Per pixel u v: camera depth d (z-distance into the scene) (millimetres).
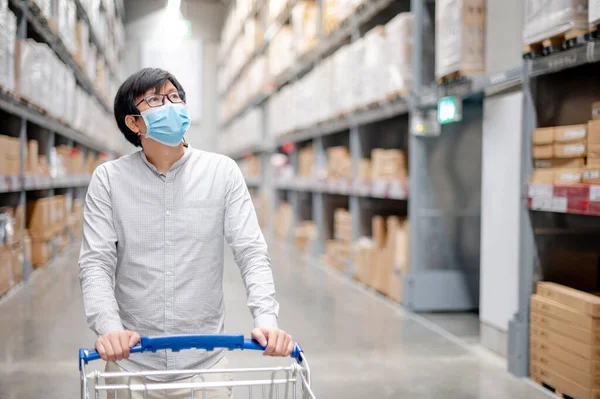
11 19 4406
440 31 4289
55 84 6086
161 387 1334
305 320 4477
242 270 1678
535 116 3230
